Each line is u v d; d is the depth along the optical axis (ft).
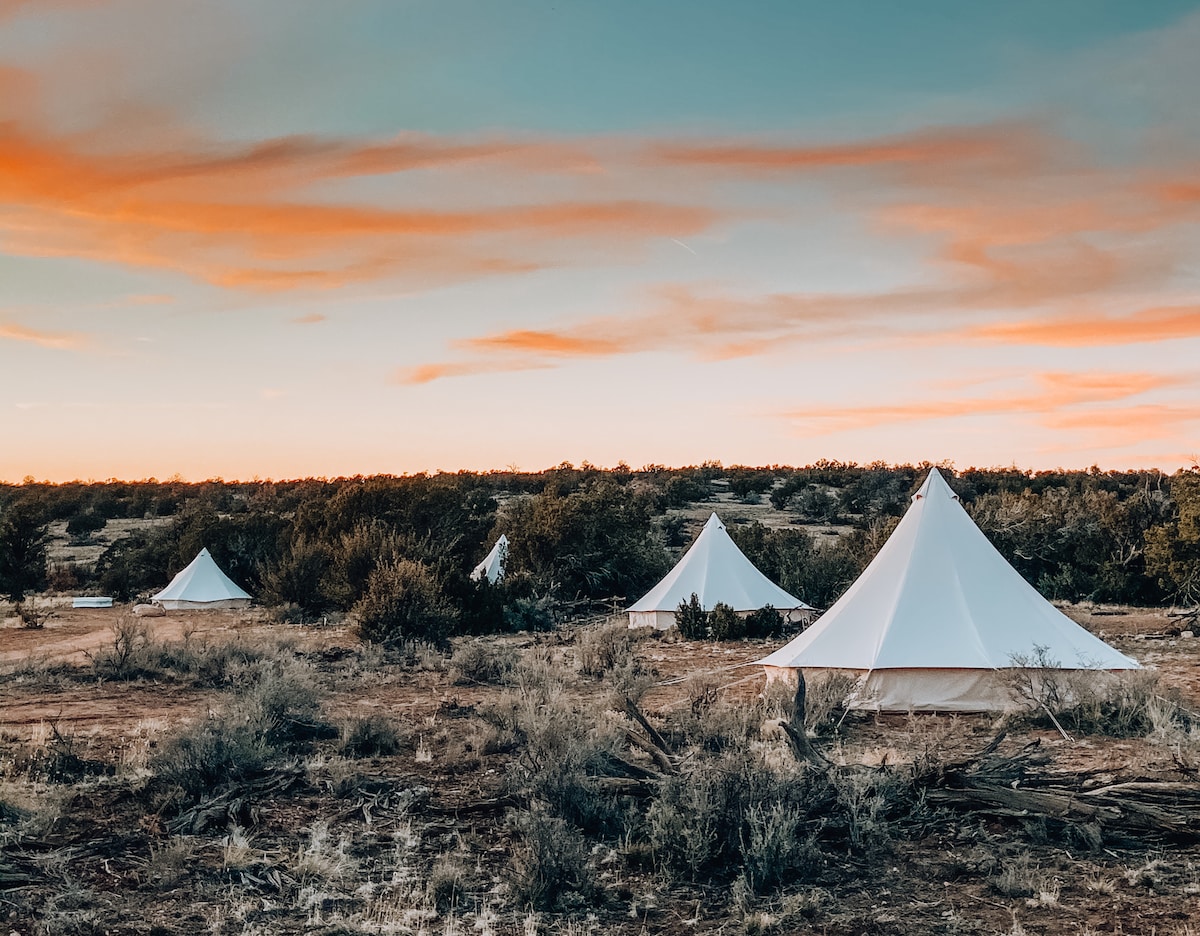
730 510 238.89
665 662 71.67
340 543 134.21
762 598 94.48
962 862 26.27
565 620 106.73
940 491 55.36
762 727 40.63
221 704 47.80
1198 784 29.48
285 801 32.81
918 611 50.80
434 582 83.61
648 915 23.80
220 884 25.54
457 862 27.12
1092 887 24.34
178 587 129.29
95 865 26.78
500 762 37.88
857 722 45.42
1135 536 112.06
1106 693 44.62
